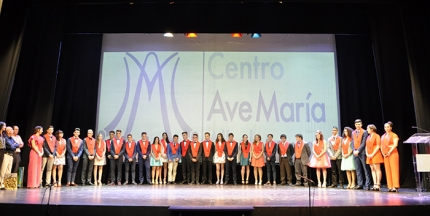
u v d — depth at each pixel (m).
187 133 8.92
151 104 9.28
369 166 6.98
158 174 8.64
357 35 9.26
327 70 9.30
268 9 8.12
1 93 7.04
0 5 6.68
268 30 8.08
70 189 6.64
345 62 9.26
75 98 9.34
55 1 7.10
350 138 7.34
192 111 9.23
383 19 8.12
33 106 8.51
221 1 6.84
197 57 9.45
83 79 9.41
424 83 6.96
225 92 9.28
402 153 7.97
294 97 9.23
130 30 8.25
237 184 8.38
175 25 8.10
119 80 9.41
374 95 9.09
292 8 8.18
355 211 3.98
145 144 8.49
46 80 8.56
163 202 4.33
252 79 9.32
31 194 5.40
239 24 8.04
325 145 7.71
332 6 8.25
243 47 9.47
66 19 8.59
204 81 9.34
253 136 9.09
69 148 7.82
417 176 6.30
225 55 9.45
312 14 8.20
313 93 9.23
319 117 9.12
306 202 4.37
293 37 9.47
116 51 9.54
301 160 7.95
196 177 8.43
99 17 8.42
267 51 9.43
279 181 8.91
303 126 9.09
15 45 7.23
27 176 7.68
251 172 8.99
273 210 3.92
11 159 6.66
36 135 7.32
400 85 8.00
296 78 9.30
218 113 9.20
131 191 6.14
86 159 8.09
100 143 8.29
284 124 9.12
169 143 8.62
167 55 9.48
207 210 3.81
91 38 9.57
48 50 8.61
